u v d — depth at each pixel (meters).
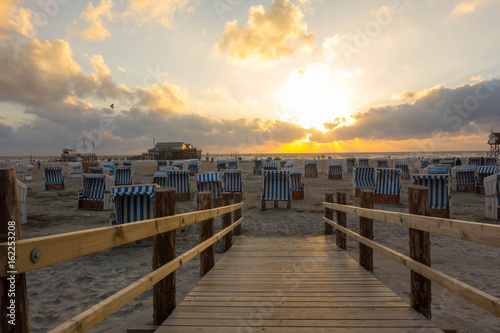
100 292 4.18
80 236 1.39
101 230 1.56
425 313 2.54
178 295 3.81
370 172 13.93
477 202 11.80
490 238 1.54
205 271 4.00
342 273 3.79
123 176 16.81
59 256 1.27
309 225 8.59
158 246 2.60
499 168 13.41
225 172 13.79
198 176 11.22
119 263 5.46
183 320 2.47
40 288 4.32
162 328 2.34
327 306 2.74
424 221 2.25
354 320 2.45
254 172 28.78
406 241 6.81
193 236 7.47
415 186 2.58
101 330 2.99
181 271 4.89
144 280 2.02
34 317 3.46
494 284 4.21
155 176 13.00
